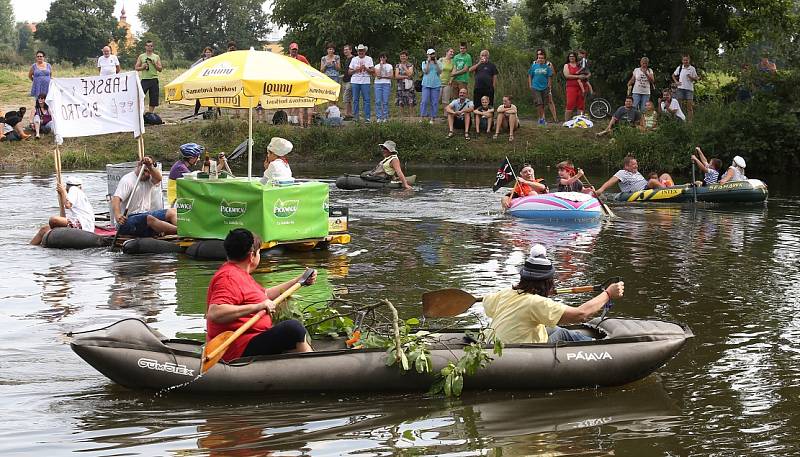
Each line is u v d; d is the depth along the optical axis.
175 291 10.16
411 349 7.03
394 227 15.03
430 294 7.86
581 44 30.98
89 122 12.97
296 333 7.08
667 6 30.00
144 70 26.30
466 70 26.02
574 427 6.47
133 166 13.88
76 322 8.85
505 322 7.42
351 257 12.36
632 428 6.46
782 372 7.70
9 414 6.49
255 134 25.30
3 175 22.03
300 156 25.42
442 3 34.38
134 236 12.68
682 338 7.46
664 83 28.64
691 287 10.77
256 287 7.16
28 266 11.46
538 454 5.99
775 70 25.70
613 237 14.28
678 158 24.03
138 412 6.57
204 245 12.12
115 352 6.80
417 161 25.20
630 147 24.36
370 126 25.55
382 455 5.93
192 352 6.95
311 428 6.34
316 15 32.34
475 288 10.50
